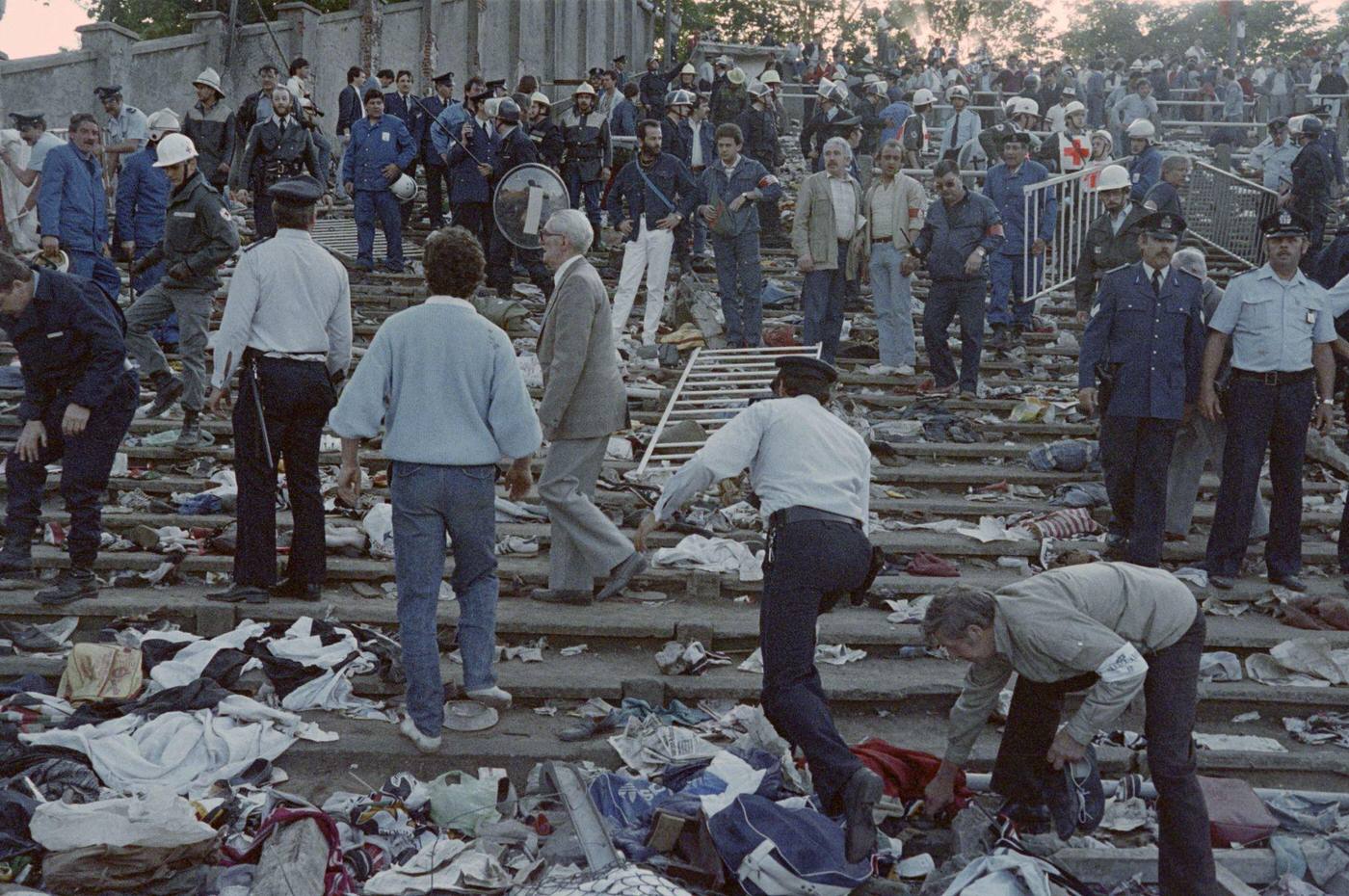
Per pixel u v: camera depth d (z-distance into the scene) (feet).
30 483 19.12
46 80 53.26
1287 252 20.44
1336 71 79.30
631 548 19.48
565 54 103.40
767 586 14.34
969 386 30.04
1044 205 34.94
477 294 36.11
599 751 15.84
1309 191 42.88
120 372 18.63
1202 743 17.15
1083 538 22.97
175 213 24.07
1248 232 43.80
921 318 37.50
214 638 17.75
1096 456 25.85
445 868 13.44
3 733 15.19
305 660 17.12
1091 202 38.11
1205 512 24.27
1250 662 18.70
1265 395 20.47
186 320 24.39
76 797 14.15
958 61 94.07
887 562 21.74
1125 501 21.70
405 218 46.26
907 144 55.26
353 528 21.38
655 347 32.86
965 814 14.40
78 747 14.90
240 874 12.95
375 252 42.65
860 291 39.63
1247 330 20.65
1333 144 53.83
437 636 18.02
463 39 86.28
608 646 18.71
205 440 25.20
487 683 16.17
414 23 79.71
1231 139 72.49
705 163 44.27
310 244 18.52
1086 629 12.76
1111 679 12.57
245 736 15.34
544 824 14.51
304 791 15.01
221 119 40.75
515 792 15.31
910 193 31.40
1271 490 24.43
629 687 17.30
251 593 18.62
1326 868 14.48
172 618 18.37
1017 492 25.16
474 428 15.52
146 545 20.54
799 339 33.58
